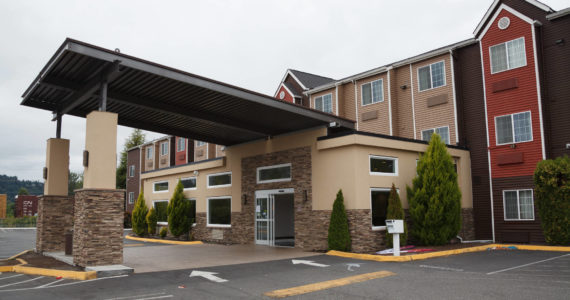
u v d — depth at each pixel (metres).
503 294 7.75
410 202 15.81
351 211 14.57
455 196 15.66
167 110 14.98
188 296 8.00
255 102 14.24
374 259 12.87
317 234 15.80
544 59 17.28
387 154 15.77
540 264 11.50
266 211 18.34
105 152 11.39
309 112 15.61
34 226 46.62
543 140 16.78
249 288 8.70
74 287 8.95
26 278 10.28
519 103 17.56
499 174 18.00
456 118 19.42
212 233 21.41
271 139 18.53
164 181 26.12
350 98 24.16
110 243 11.16
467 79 19.72
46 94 14.12
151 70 11.67
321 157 16.05
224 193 20.94
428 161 15.70
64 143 15.38
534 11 17.61
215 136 19.67
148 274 10.48
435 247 15.12
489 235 18.14
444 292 8.02
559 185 15.33
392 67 22.11
